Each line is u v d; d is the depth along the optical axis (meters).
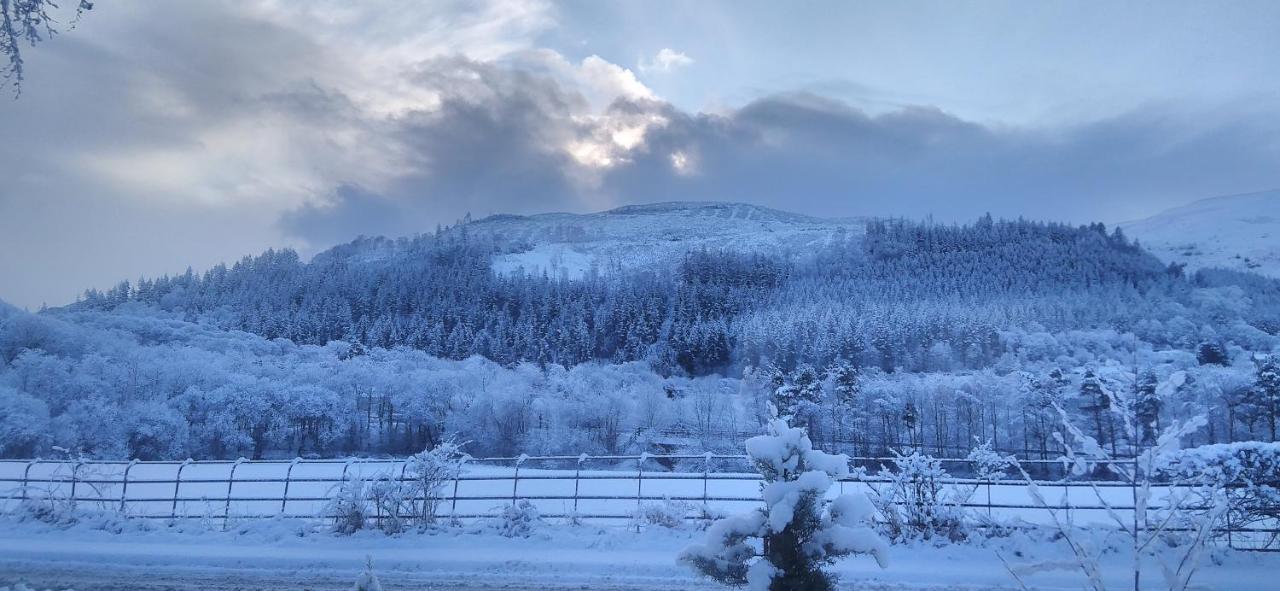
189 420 62.03
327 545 16.92
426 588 13.52
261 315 128.25
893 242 196.25
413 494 18.48
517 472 19.42
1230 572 13.96
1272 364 52.12
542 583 13.89
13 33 7.14
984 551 15.51
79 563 15.45
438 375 76.56
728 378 100.75
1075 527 15.85
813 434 66.25
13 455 49.78
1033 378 65.00
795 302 144.00
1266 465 14.86
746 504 25.17
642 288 153.38
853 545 6.96
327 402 68.56
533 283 165.38
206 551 16.31
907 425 67.31
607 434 68.06
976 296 149.25
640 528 17.97
